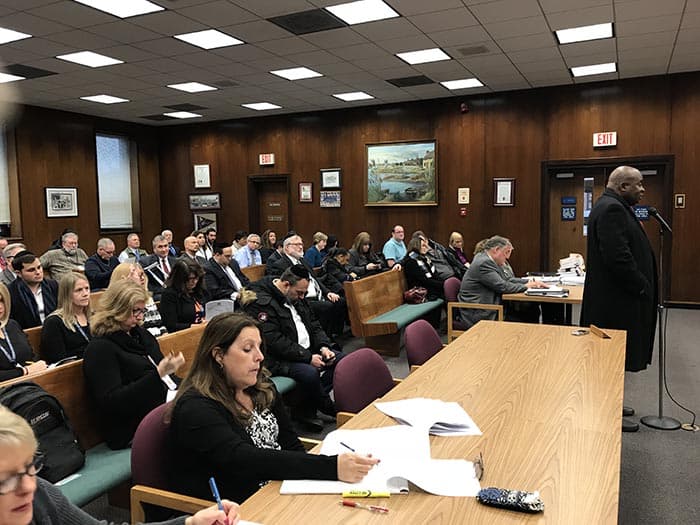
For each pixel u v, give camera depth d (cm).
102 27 574
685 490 291
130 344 278
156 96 909
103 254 720
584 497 143
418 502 143
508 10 545
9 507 101
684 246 816
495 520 133
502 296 495
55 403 229
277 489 152
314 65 738
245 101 964
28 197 962
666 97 809
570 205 895
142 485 180
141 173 1175
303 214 1091
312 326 415
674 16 563
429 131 971
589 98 855
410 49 672
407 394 225
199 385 186
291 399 388
